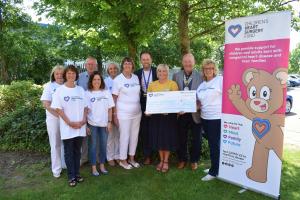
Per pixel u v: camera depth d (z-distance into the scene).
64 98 5.35
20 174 6.05
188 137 6.66
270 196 5.09
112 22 7.30
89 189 5.39
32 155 7.07
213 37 10.54
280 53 4.64
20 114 8.08
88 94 5.84
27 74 21.80
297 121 12.65
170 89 6.00
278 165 4.87
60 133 5.72
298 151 7.71
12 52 17.59
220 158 5.62
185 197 5.12
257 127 5.04
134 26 7.37
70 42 24.92
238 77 5.17
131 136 6.33
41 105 8.18
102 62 25.11
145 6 6.53
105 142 6.03
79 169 5.82
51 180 5.77
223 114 5.46
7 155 7.10
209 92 5.55
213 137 5.64
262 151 5.03
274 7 7.96
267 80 4.83
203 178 5.79
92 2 7.29
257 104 4.99
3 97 10.47
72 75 5.43
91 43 10.20
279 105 4.75
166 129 5.99
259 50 4.86
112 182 5.68
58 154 5.86
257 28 4.85
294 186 5.54
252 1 8.00
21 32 18.75
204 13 9.18
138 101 6.21
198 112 5.97
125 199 5.06
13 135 7.51
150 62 6.29
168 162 6.68
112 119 6.21
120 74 6.18
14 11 18.08
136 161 6.75
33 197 5.11
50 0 8.77
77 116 5.46
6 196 5.14
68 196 5.14
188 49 8.42
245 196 5.15
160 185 5.57
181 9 8.20
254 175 5.17
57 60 23.53
